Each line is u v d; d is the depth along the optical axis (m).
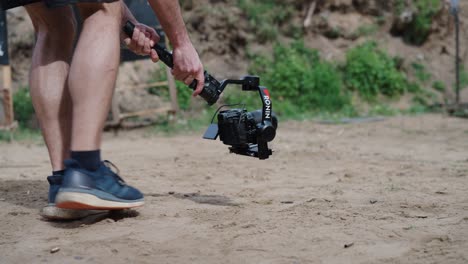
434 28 14.82
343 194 3.84
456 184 4.19
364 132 9.62
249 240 2.63
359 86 13.71
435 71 14.45
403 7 14.64
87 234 2.80
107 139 9.74
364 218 3.01
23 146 8.80
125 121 11.45
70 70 2.81
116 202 2.87
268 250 2.48
